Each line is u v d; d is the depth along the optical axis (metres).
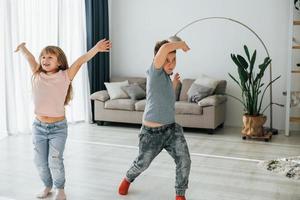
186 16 6.38
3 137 5.20
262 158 4.36
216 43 6.25
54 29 5.85
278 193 3.30
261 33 5.98
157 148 3.00
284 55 5.89
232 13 6.10
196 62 6.39
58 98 2.98
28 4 5.34
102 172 3.86
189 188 3.41
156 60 2.82
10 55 5.09
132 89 6.14
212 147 4.86
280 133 5.72
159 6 6.53
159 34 6.60
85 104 6.49
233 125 6.27
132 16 6.74
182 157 2.94
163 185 3.49
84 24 6.48
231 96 6.22
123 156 4.43
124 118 6.01
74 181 3.59
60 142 3.01
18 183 3.51
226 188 3.42
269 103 6.02
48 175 3.16
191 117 5.61
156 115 2.90
